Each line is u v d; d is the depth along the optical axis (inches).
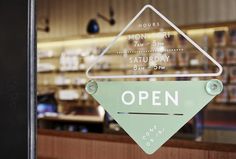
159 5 42.8
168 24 43.0
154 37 42.8
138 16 44.0
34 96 37.3
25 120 36.6
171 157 44.5
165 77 39.6
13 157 37.1
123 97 40.0
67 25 194.1
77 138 68.7
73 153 68.9
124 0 48.7
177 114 37.1
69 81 224.8
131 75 40.8
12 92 37.2
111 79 41.4
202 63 46.7
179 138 52.4
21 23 36.7
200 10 148.0
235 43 172.2
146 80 38.8
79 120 185.5
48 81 228.1
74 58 222.1
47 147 74.8
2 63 37.8
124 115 39.8
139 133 38.9
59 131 77.0
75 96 218.2
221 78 39.4
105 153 60.1
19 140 36.9
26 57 36.5
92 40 207.6
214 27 156.5
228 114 173.3
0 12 37.8
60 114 189.9
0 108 37.9
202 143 50.9
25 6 36.5
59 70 228.7
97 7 154.5
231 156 46.5
